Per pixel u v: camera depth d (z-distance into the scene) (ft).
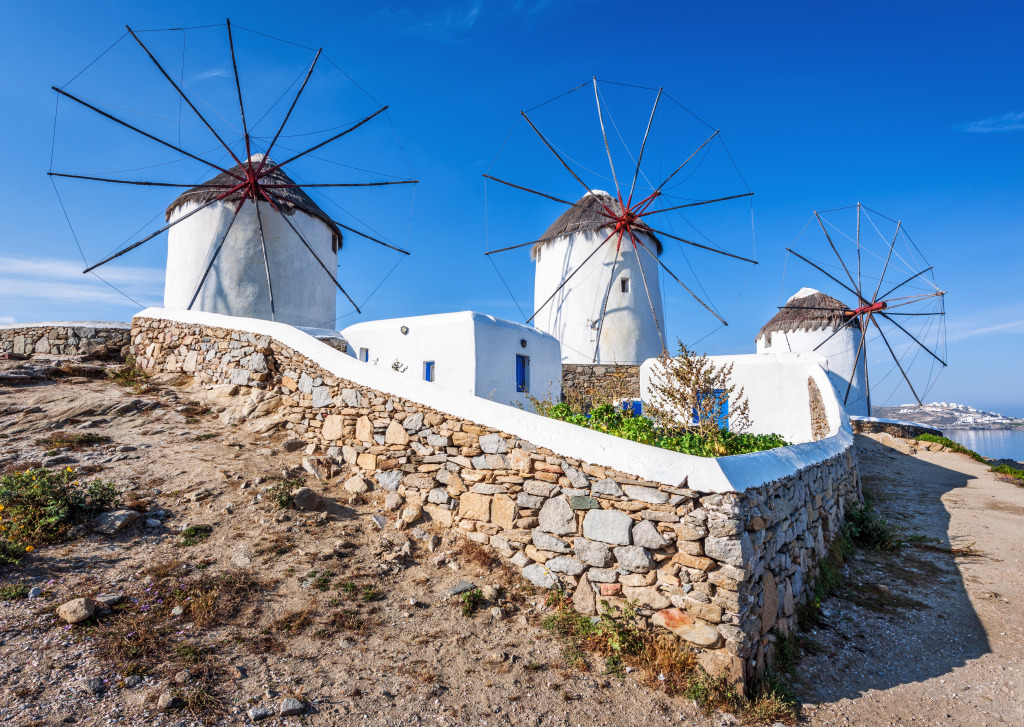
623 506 16.21
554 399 50.39
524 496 18.48
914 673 15.79
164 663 12.48
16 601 13.78
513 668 14.19
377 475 22.81
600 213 72.13
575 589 16.72
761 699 13.50
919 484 42.52
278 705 11.79
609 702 13.20
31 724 10.25
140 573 15.65
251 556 17.26
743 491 14.67
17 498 17.63
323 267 55.98
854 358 86.69
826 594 20.79
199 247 54.19
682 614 14.58
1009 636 18.08
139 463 22.56
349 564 17.78
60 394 30.37
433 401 21.80
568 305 75.82
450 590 17.12
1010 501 36.88
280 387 29.04
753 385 49.42
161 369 36.94
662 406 26.43
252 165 52.06
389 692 12.76
